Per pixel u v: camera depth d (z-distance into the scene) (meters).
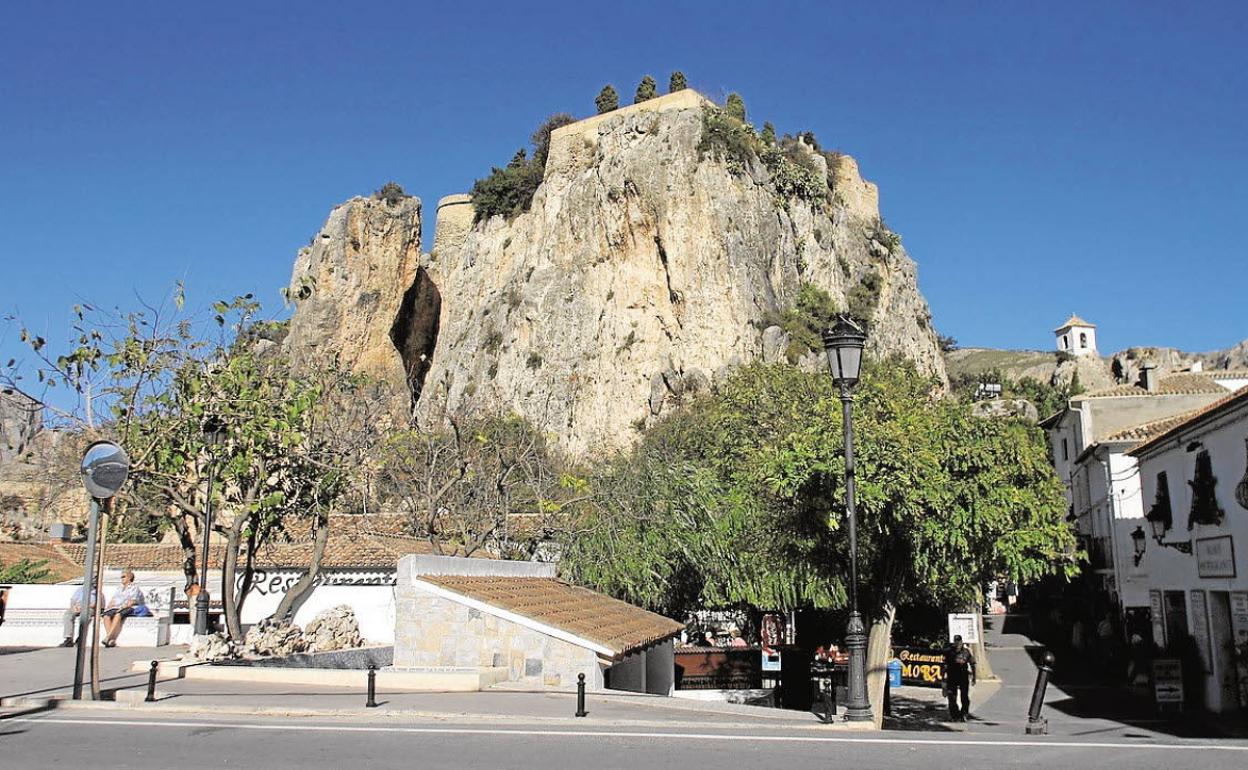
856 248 97.44
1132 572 35.47
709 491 28.17
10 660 20.48
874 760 10.80
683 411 59.53
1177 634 24.39
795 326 82.00
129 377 22.95
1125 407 41.56
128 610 24.84
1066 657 38.53
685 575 28.22
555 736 12.00
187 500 25.06
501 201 101.88
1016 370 158.38
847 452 14.62
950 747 11.91
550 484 33.22
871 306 93.31
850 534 14.41
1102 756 11.41
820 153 104.12
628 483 29.64
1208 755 11.58
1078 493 44.88
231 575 21.95
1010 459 18.67
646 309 82.44
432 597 17.06
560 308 85.44
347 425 29.48
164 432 22.78
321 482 24.23
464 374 88.81
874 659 18.83
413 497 32.22
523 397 83.56
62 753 10.56
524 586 20.17
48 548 33.12
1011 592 64.38
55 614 26.38
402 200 88.38
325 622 23.95
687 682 25.77
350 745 11.15
